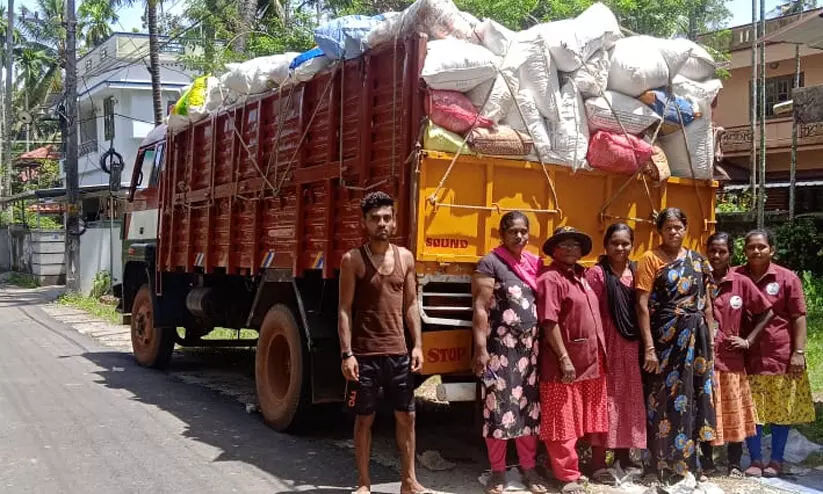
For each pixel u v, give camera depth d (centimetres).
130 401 790
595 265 518
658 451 495
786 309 527
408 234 505
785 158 2172
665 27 1380
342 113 586
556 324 478
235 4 1970
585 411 490
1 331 1426
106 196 2536
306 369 627
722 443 509
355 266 468
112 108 2620
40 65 4166
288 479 526
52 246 2650
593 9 552
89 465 560
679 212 499
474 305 487
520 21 1284
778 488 494
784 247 1498
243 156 743
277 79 671
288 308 651
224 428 675
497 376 482
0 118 3941
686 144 576
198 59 1845
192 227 867
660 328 496
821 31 1194
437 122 496
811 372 812
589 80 535
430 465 545
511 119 523
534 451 495
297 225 637
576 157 533
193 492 499
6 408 747
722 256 534
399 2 1619
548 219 537
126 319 1087
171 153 930
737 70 2233
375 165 547
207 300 873
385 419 709
